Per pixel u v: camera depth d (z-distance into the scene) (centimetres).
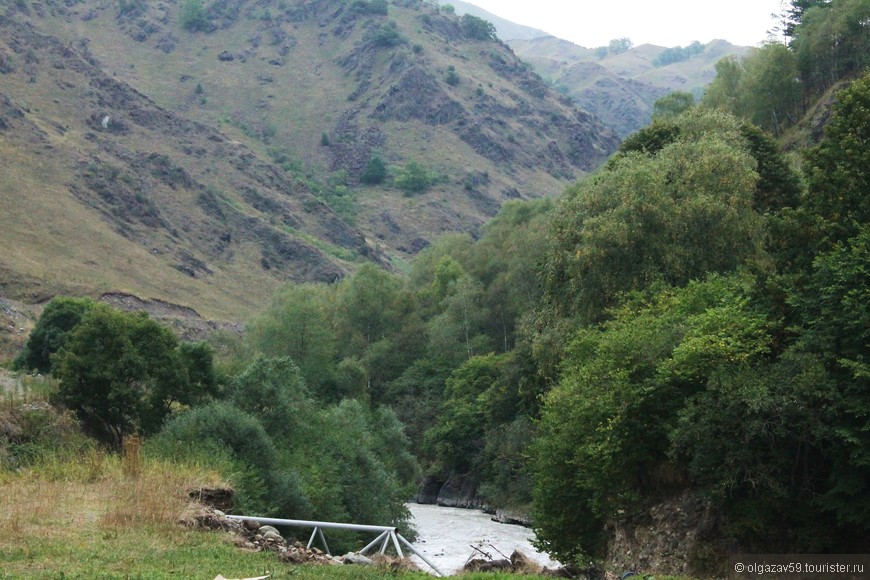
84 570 1541
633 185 4153
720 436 2444
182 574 1573
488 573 2009
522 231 10188
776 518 2497
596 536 3161
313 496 3881
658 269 3966
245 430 3706
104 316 4803
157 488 2164
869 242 2472
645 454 2775
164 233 15150
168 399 4994
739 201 4103
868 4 8131
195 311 12875
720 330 2650
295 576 1666
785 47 8925
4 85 18050
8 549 1666
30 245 12331
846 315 2353
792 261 2905
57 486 2256
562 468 3152
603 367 2958
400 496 5025
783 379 2377
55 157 15325
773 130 8719
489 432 6931
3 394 4312
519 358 6850
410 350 9569
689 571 2541
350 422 5069
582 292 4134
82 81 19888
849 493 2258
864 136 2948
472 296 9469
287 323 7969
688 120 5125
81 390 4631
